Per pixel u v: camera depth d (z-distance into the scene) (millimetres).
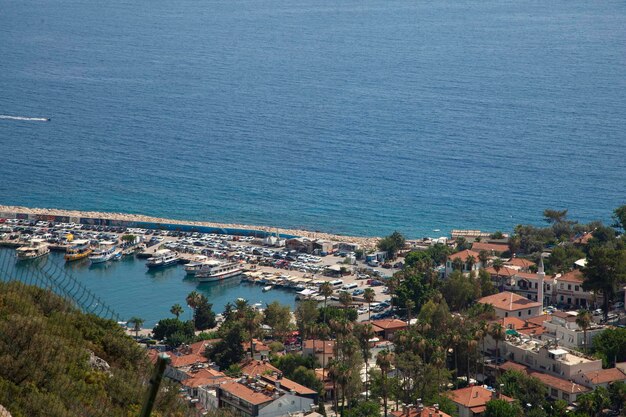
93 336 153000
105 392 137000
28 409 123125
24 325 134000
